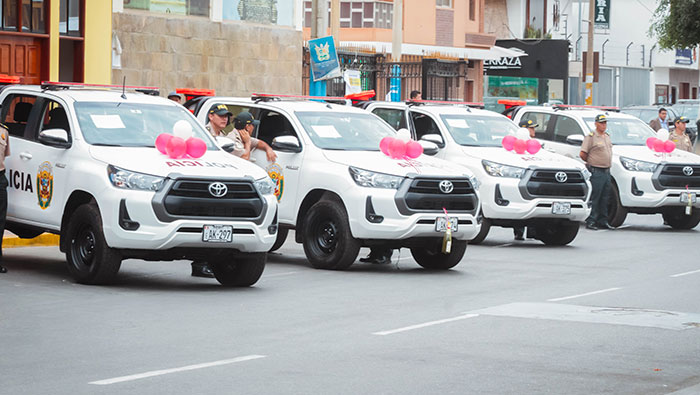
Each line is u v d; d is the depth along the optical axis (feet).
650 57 250.57
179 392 26.84
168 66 91.20
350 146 54.03
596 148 73.92
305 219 52.60
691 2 152.46
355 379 28.58
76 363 30.12
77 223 44.60
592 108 80.69
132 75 88.69
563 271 52.47
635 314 39.63
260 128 56.70
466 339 34.45
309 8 139.03
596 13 221.66
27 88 50.11
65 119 46.93
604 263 55.88
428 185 50.49
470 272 51.98
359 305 41.19
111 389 27.09
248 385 27.71
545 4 194.90
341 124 55.36
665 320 38.37
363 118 56.44
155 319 37.35
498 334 35.37
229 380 28.22
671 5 155.53
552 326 36.94
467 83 158.51
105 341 33.32
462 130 65.82
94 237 43.70
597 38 235.81
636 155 74.64
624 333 35.76
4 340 33.35
